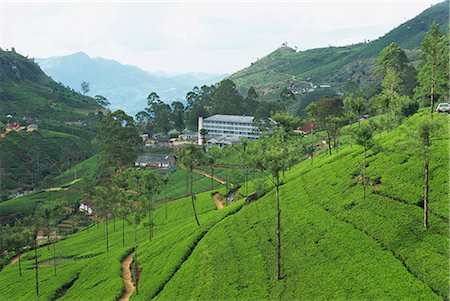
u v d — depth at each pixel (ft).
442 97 356.79
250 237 247.70
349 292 159.33
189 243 279.69
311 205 250.16
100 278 282.97
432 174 203.31
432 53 273.13
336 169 282.15
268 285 192.03
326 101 406.00
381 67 457.68
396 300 143.95
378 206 206.90
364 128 227.61
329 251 192.75
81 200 593.42
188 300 207.31
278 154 193.88
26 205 591.37
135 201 448.24
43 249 426.92
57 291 286.25
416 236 171.94
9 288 317.01
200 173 579.07
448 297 135.03
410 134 190.80
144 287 246.27
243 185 422.82
